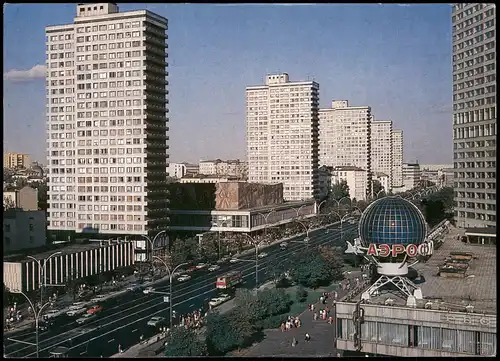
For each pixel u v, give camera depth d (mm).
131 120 178125
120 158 179250
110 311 112938
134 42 177625
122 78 179000
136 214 177750
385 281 87375
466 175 177750
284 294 115938
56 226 188125
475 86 173125
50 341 92688
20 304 117750
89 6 183375
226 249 188375
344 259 167750
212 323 89125
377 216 87250
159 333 96875
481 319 72062
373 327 77938
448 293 84750
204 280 144750
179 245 167500
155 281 143500
